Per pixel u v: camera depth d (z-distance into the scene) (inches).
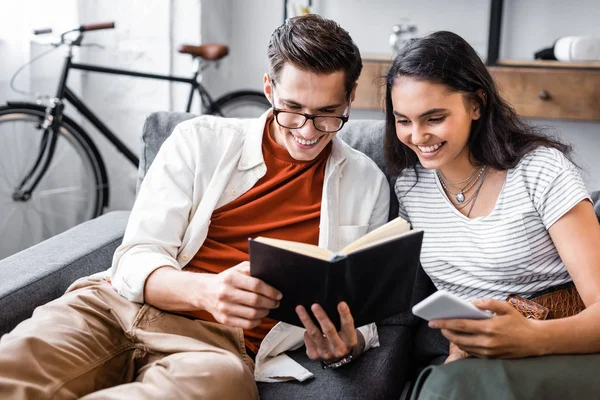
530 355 43.7
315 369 52.2
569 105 111.8
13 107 96.4
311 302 44.3
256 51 138.4
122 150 114.3
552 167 50.8
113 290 53.4
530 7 122.3
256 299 45.1
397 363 55.5
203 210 55.1
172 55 123.3
